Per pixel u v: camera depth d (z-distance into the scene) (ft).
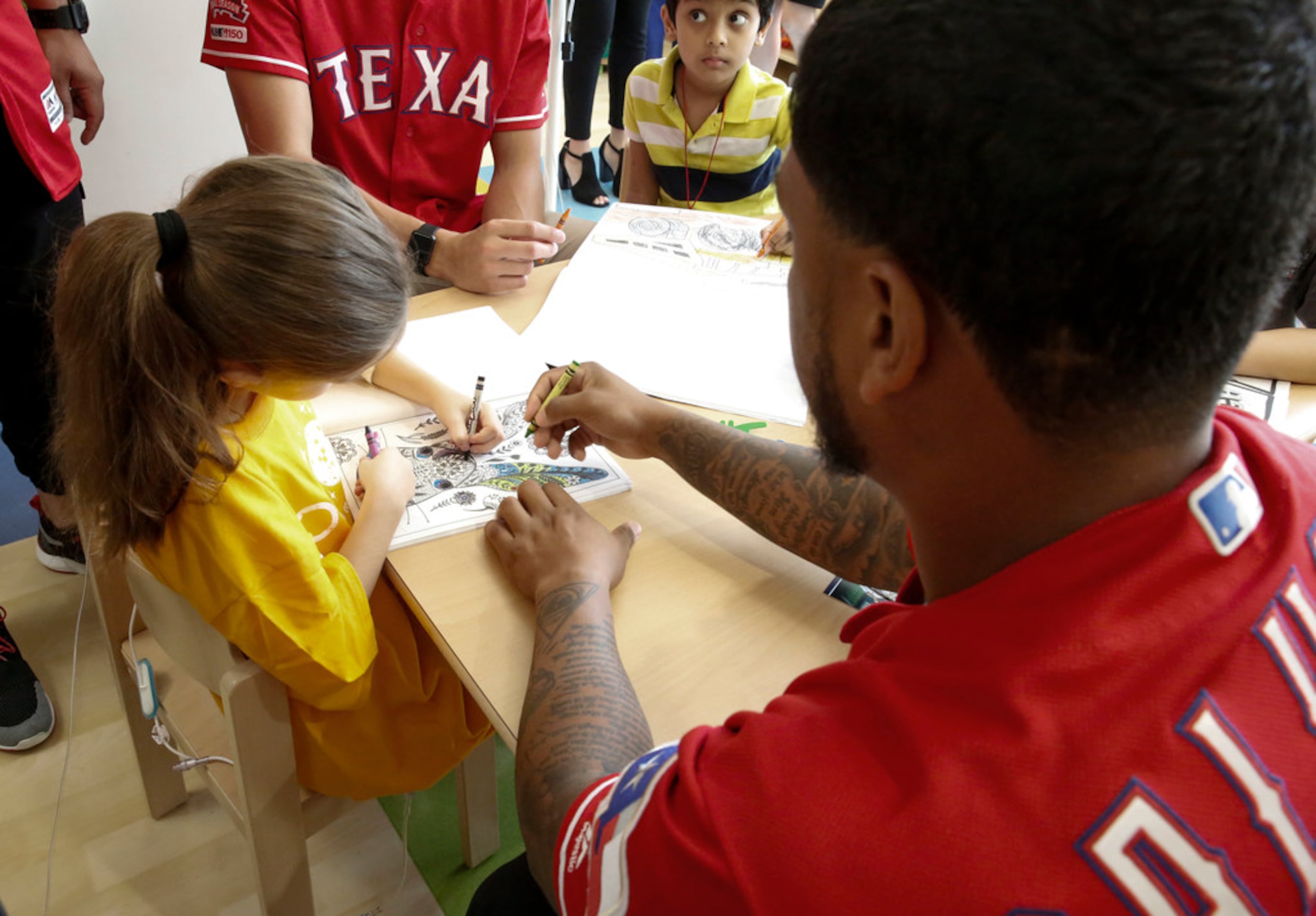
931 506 1.48
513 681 2.46
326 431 3.43
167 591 2.87
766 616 2.71
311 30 5.02
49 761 5.10
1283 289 1.20
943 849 1.15
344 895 4.55
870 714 1.33
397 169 5.60
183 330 2.60
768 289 4.46
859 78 1.18
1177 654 1.17
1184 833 1.11
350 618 2.90
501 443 3.40
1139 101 1.01
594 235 4.81
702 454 3.06
